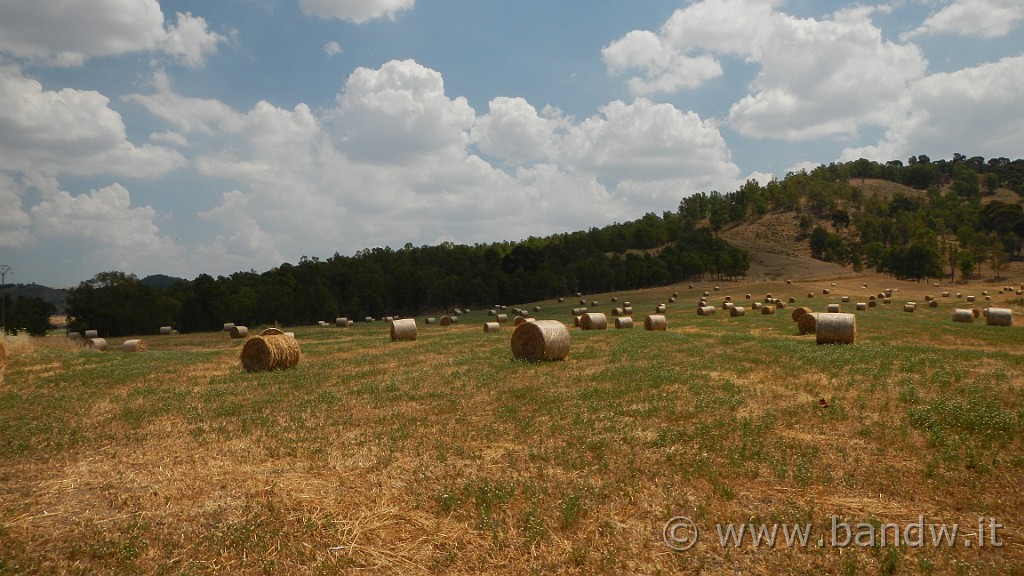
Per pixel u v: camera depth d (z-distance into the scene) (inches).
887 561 267.4
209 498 347.9
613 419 507.2
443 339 1593.3
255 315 4586.6
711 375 735.1
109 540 292.8
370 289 5128.0
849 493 343.9
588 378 730.2
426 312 5393.7
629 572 264.2
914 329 1503.4
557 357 937.5
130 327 4050.2
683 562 271.1
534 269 5866.1
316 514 323.9
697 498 335.9
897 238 7180.1
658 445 430.3
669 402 568.7
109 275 4490.7
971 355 876.0
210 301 4387.3
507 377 763.4
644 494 342.0
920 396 568.7
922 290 4035.4
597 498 334.0
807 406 543.5
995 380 654.5
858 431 460.4
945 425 468.1
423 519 317.4
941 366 760.3
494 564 273.0
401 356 1104.8
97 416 576.1
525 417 519.2
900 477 364.5
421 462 403.2
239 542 290.7
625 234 7411.4
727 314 2454.5
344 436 474.9
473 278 5575.8
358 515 322.7
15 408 623.5
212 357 1220.5
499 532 299.0
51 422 546.3
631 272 5398.6
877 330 1481.3
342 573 265.7
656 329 1774.1
